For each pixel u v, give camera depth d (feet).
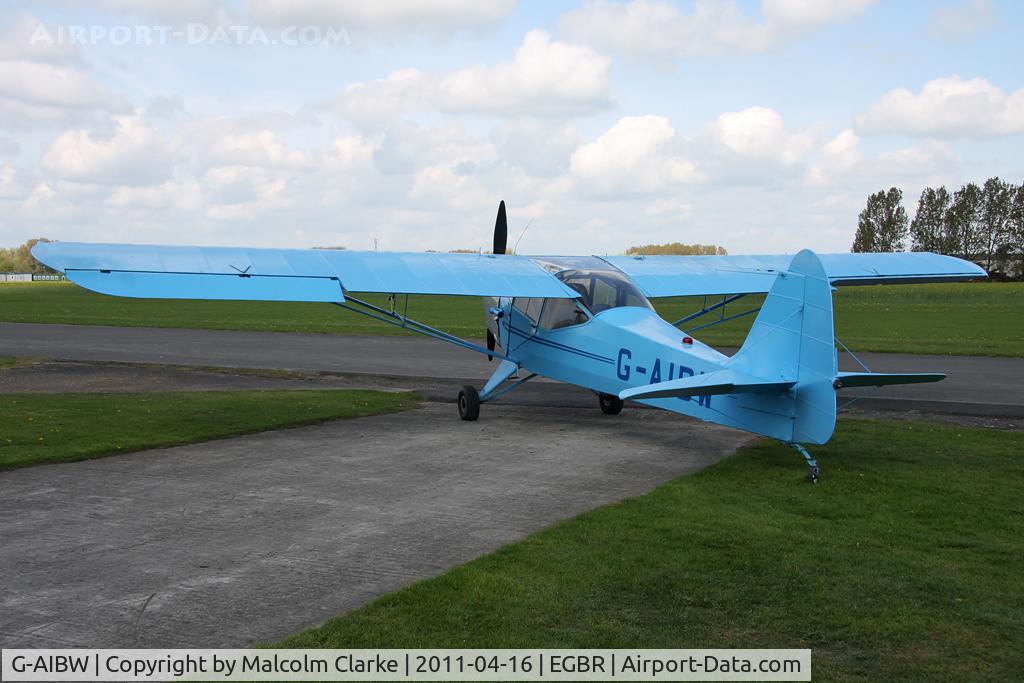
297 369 61.26
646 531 21.61
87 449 32.12
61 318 110.32
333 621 15.75
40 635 15.20
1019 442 34.68
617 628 15.67
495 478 28.32
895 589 17.62
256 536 21.31
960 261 47.32
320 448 33.53
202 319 112.27
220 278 31.99
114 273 30.19
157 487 26.50
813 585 17.81
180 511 23.63
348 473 28.91
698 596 17.17
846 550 20.16
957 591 17.53
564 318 38.19
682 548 20.21
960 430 37.65
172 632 15.37
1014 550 20.24
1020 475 28.45
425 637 15.16
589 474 29.04
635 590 17.47
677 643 15.10
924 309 150.51
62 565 18.92
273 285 32.48
